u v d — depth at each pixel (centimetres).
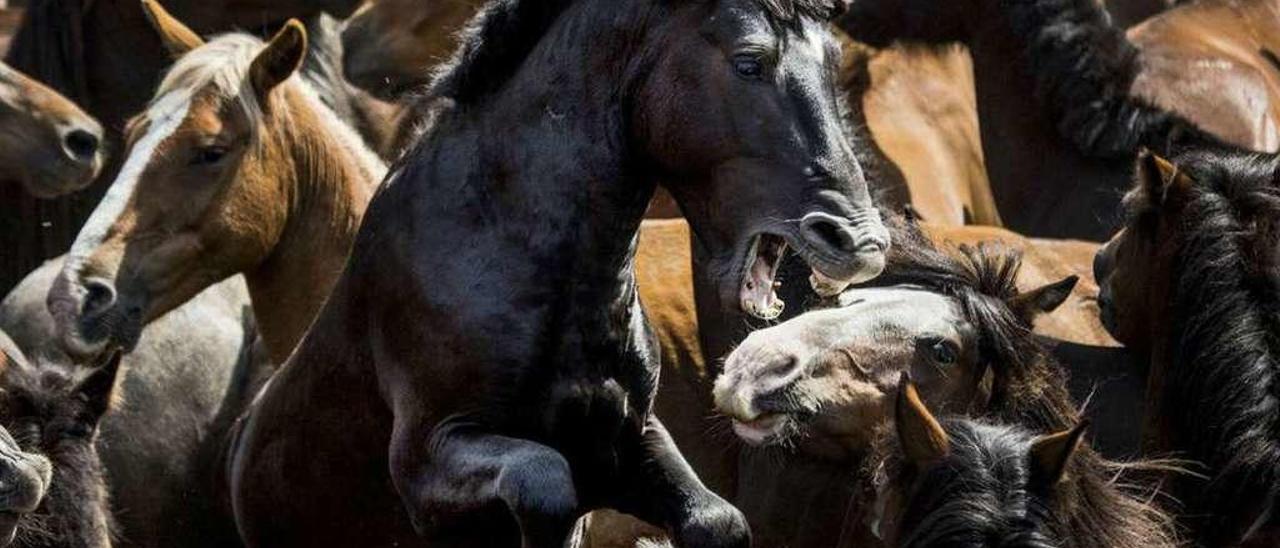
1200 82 2005
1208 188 1233
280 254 1358
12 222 1772
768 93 1040
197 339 1467
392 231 1103
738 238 1041
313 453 1157
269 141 1340
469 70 1095
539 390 1077
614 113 1069
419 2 1922
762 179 1036
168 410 1440
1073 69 1866
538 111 1080
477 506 1049
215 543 1425
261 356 1455
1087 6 1877
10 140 1720
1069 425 1203
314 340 1152
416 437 1083
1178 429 1202
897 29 1936
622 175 1073
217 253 1330
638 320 1108
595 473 1101
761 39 1041
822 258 1030
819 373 1167
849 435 1173
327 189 1362
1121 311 1269
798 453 1242
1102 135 1856
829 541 1279
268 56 1338
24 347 1441
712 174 1047
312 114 1366
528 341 1072
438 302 1079
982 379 1199
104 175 1823
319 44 1593
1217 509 1176
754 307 1050
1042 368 1216
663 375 1367
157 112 1330
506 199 1080
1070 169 1867
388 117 1589
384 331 1102
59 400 1176
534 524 1019
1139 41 2084
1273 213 1219
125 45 1905
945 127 1994
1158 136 1856
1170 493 1195
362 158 1385
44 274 1497
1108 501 997
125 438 1425
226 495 1285
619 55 1066
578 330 1080
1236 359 1182
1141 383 1308
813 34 1059
